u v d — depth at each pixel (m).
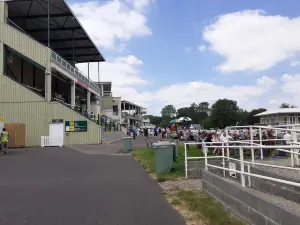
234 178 8.78
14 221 5.18
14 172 10.70
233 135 20.73
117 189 7.78
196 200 6.30
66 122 27.39
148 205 6.20
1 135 17.75
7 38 27.59
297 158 9.28
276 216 3.98
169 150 10.09
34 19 31.91
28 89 27.55
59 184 8.46
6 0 27.64
